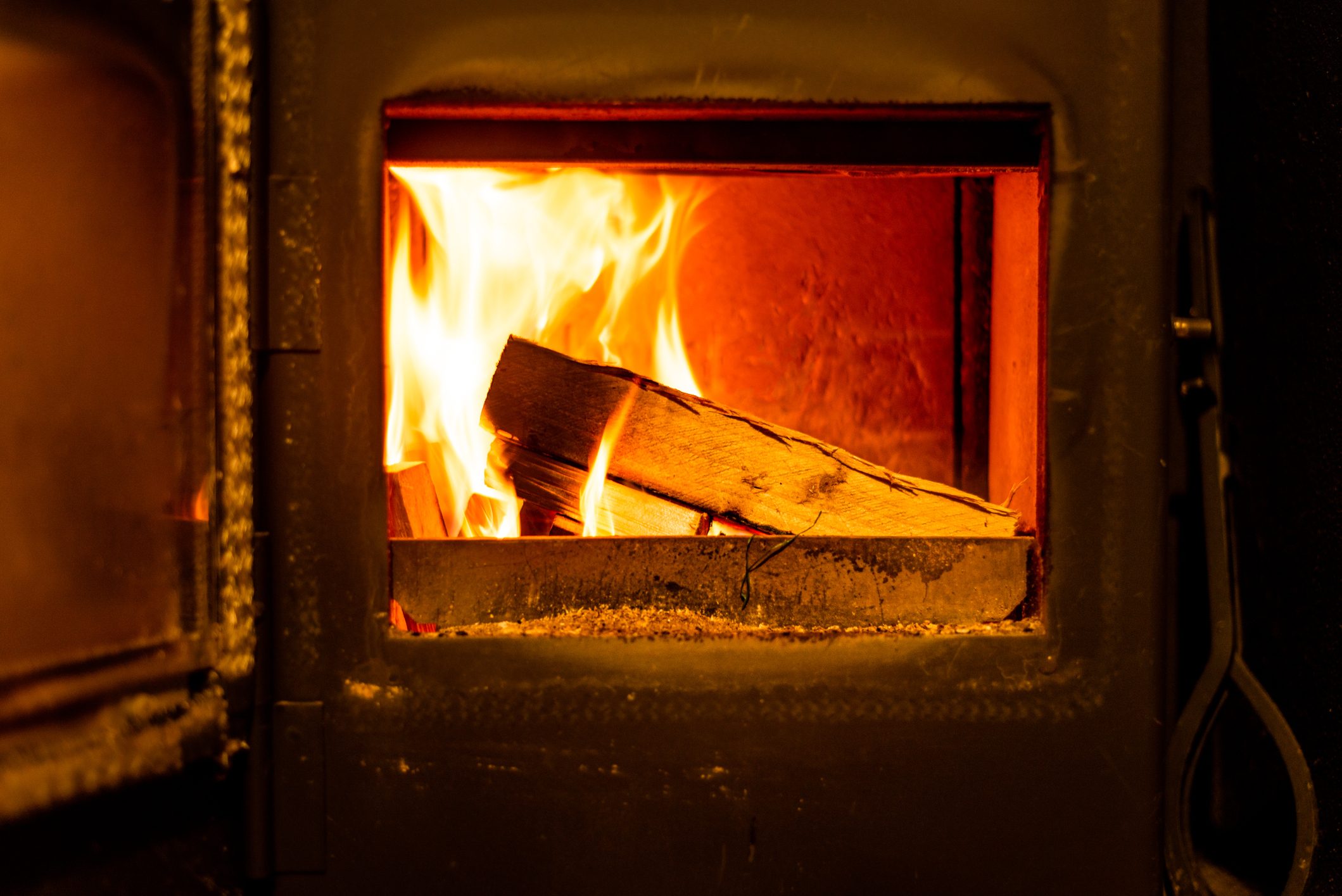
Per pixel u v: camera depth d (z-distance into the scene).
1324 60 1.05
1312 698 1.06
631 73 0.99
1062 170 0.99
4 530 0.86
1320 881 1.05
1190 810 1.11
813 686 0.99
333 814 0.99
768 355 1.20
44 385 0.88
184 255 0.94
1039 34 0.99
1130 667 0.99
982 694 0.99
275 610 0.99
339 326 0.99
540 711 0.99
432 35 0.99
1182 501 1.11
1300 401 1.06
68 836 0.89
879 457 1.20
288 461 0.99
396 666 0.99
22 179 0.87
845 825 0.99
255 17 0.98
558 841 0.99
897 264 1.20
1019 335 1.09
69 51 0.89
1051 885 0.99
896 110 1.00
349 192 0.99
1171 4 0.99
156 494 0.93
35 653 0.87
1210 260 1.10
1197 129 1.11
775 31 0.99
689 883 0.99
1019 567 1.01
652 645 0.99
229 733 0.96
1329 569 1.05
